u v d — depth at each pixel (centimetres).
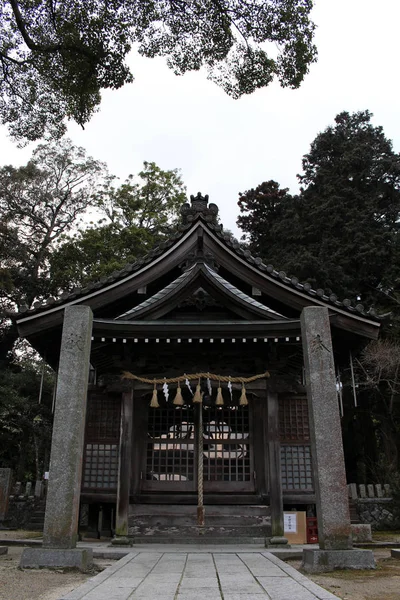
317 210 2770
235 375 1162
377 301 2619
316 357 793
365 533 1140
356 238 2602
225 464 1152
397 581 593
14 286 2958
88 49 1173
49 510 707
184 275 1223
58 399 761
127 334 1091
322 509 710
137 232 2909
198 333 1089
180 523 1071
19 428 2636
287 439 1149
